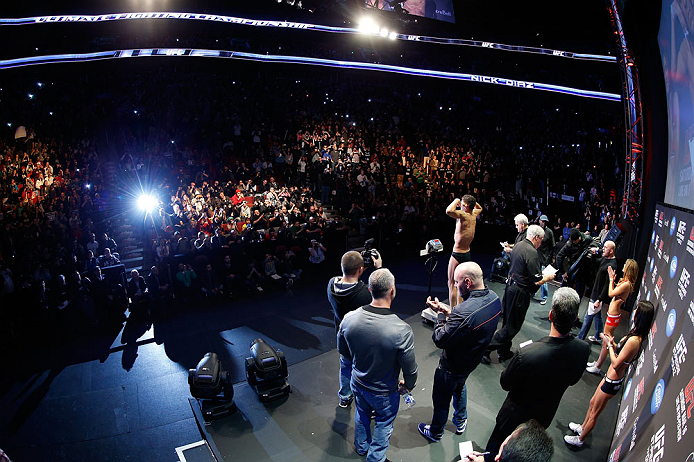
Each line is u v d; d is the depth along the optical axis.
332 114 23.70
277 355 6.20
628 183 8.74
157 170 17.19
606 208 16.91
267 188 17.03
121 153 18.22
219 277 11.83
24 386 7.56
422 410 5.73
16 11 18.39
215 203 15.21
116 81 20.97
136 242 14.49
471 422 5.43
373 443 4.43
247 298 11.39
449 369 4.50
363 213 16.88
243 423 5.72
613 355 4.57
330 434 5.45
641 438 3.50
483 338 4.33
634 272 5.73
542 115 26.00
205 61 21.38
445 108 26.94
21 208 13.71
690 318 3.28
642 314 4.24
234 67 22.05
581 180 20.81
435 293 11.23
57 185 15.07
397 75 25.33
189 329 9.60
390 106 25.70
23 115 17.69
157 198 14.75
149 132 19.05
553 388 3.61
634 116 8.50
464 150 23.38
